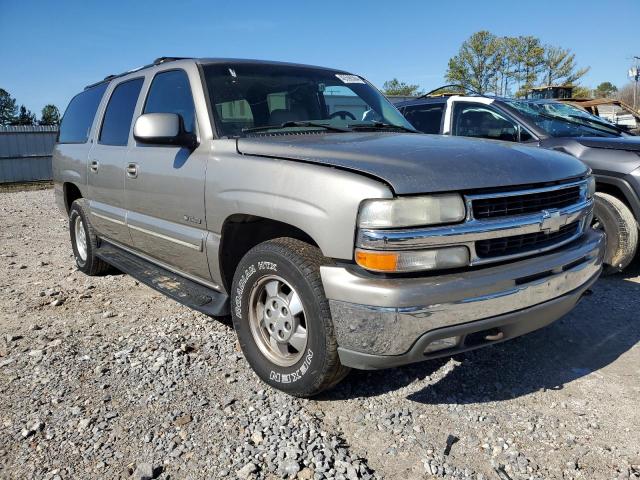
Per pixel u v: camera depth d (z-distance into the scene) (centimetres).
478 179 264
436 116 669
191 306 363
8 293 516
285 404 298
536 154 314
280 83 397
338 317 262
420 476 241
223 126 354
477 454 256
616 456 255
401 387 318
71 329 416
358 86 446
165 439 268
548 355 362
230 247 346
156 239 410
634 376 333
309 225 271
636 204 496
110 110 502
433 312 248
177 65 404
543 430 276
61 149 599
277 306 306
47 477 241
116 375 335
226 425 279
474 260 261
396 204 246
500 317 266
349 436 271
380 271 250
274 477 240
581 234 327
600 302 459
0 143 2234
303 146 305
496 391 315
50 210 1195
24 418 287
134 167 422
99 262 555
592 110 983
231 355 361
